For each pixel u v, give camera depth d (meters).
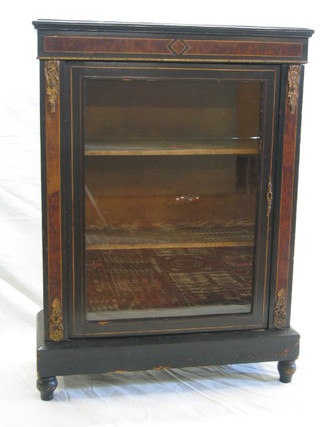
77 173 1.83
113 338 1.94
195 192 1.94
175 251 1.96
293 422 1.83
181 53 1.80
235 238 1.97
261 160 1.92
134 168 1.88
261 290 2.00
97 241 1.89
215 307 2.00
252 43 1.83
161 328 1.96
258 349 1.99
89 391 2.00
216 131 1.91
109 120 1.83
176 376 2.10
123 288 1.93
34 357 2.22
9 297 2.41
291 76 1.87
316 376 2.11
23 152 2.36
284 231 1.97
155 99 1.86
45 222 1.84
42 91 1.76
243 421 1.84
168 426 1.81
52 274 1.87
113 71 1.79
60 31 1.73
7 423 1.81
